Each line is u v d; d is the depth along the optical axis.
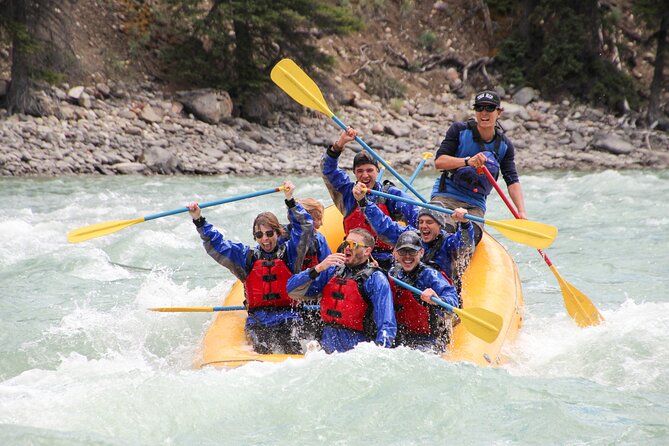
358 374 11.07
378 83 58.72
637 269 20.17
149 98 49.94
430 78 61.06
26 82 44.81
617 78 59.69
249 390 10.83
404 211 15.94
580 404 10.94
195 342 14.67
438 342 12.62
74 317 16.11
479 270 15.52
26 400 10.70
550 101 60.03
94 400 10.58
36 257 20.89
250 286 13.48
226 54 51.81
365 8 62.94
